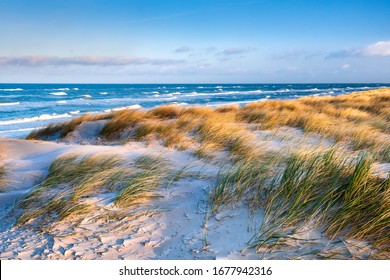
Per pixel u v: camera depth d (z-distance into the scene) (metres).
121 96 71.25
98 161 6.23
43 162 6.79
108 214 4.22
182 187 4.96
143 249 3.48
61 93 79.12
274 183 4.50
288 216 3.73
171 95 77.56
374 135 8.68
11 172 6.12
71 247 3.53
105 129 10.66
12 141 9.41
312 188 4.10
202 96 72.62
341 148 7.22
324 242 3.35
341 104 16.73
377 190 3.81
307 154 5.25
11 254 3.40
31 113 33.56
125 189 4.65
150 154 6.93
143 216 4.17
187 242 3.56
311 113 12.70
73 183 5.25
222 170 5.67
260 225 3.72
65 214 4.18
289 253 3.24
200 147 7.73
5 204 4.70
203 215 4.08
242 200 4.27
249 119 11.87
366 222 3.48
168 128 9.80
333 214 3.66
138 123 10.72
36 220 4.17
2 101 50.75
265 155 6.74
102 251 3.45
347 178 4.21
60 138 11.26
